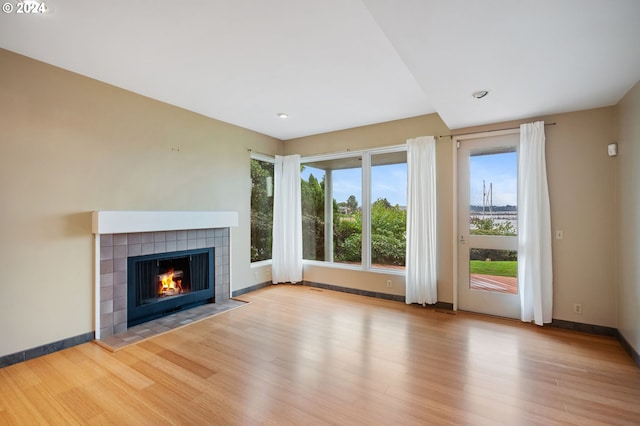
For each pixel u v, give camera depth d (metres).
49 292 2.67
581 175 3.19
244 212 4.70
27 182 2.55
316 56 2.55
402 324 3.38
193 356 2.62
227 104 3.68
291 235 5.21
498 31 1.83
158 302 3.54
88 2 1.85
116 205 3.15
